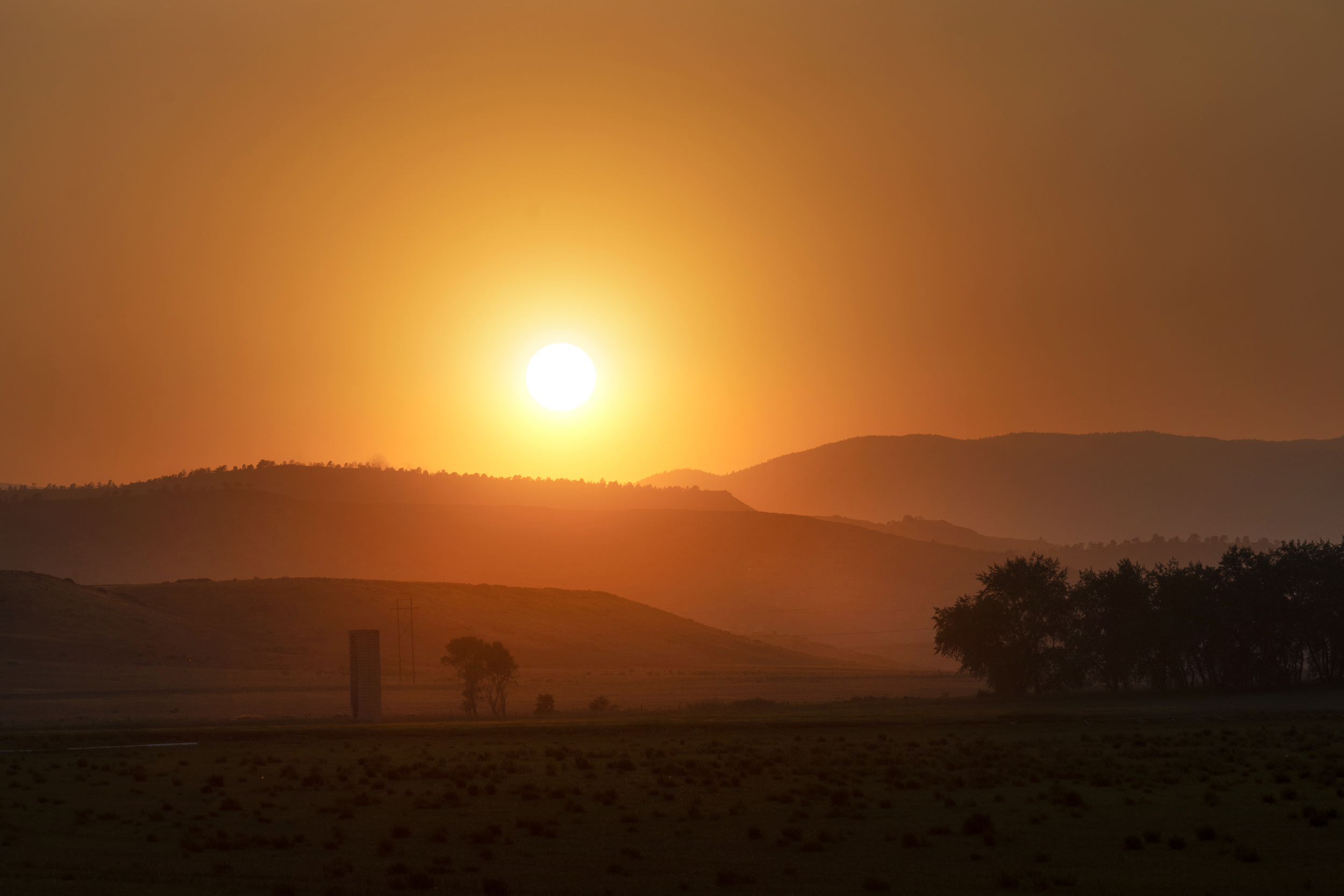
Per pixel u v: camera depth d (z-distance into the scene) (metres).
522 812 77.12
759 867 57.59
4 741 140.50
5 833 68.62
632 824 71.38
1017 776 96.19
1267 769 97.25
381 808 79.81
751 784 92.69
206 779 98.56
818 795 85.31
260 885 52.88
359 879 54.50
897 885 53.00
